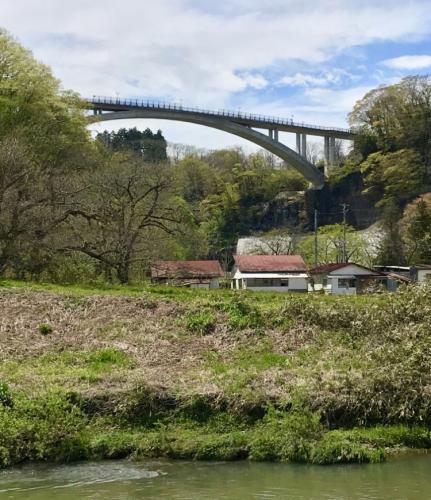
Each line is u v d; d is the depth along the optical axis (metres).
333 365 12.73
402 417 10.76
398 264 54.47
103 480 8.52
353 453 9.48
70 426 9.73
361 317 15.29
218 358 13.45
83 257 27.42
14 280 21.97
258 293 20.78
